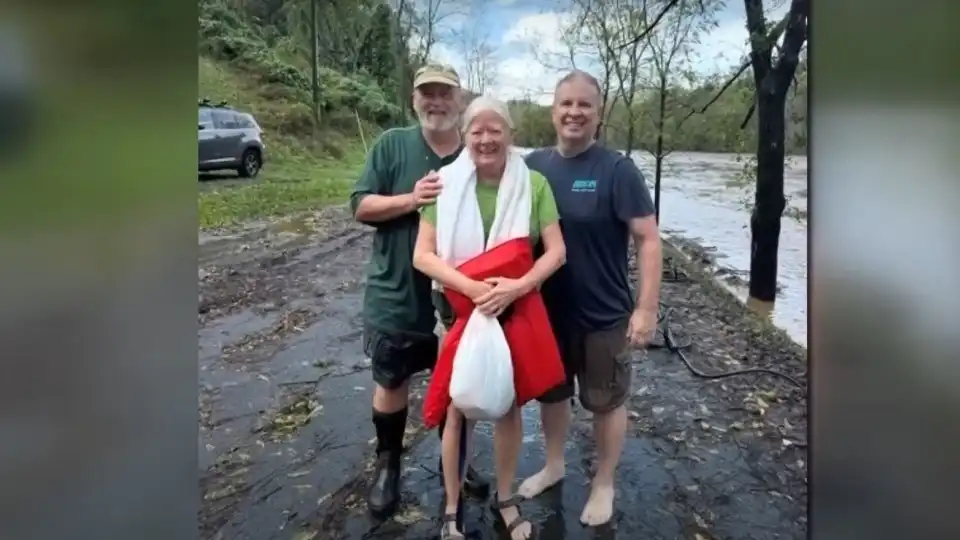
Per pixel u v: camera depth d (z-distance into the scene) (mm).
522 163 1126
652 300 1236
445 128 1277
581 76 1201
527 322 1102
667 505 1234
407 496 1344
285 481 1312
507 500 1248
